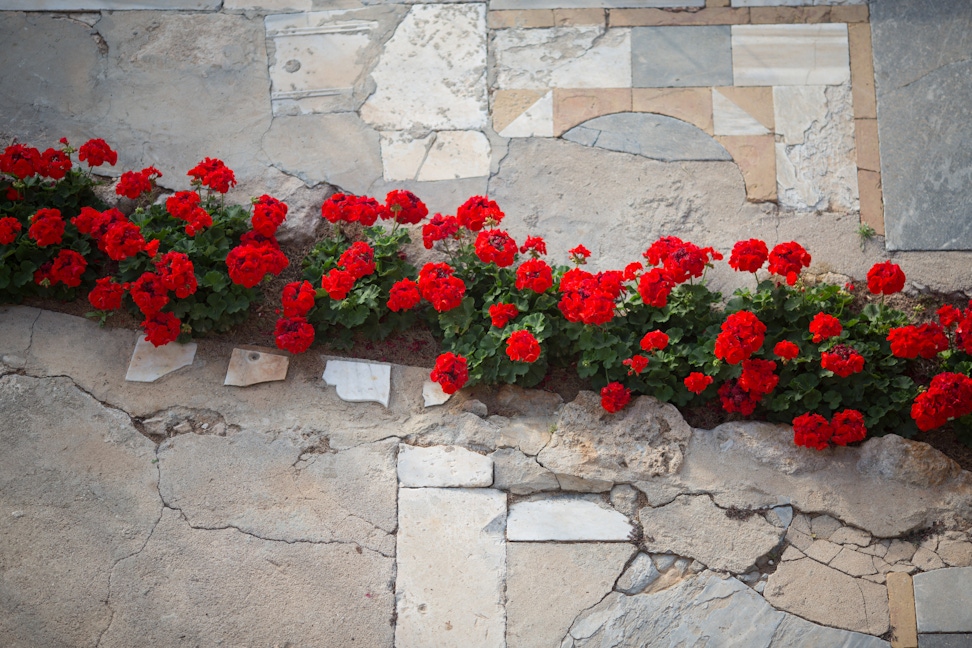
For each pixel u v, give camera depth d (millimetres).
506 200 4363
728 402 3762
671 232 4293
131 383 3828
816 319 3682
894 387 3805
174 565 3504
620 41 4676
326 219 4297
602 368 3871
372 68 4641
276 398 3846
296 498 3639
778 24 4676
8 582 3445
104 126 4469
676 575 3545
